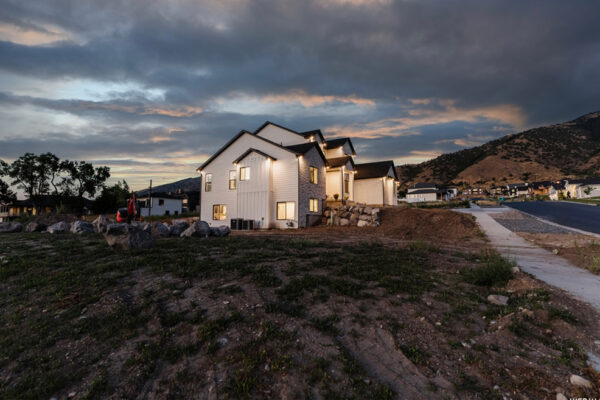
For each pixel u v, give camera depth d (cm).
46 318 428
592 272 728
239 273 614
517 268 697
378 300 491
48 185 5059
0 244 963
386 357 335
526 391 282
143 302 471
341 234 1609
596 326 415
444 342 371
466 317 443
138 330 392
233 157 2328
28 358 337
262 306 453
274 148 2147
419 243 1036
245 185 2216
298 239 1145
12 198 5859
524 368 319
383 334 383
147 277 594
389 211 2128
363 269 672
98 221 1470
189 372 306
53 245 945
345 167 2642
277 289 523
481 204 4109
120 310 444
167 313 434
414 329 400
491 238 1370
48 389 286
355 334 381
